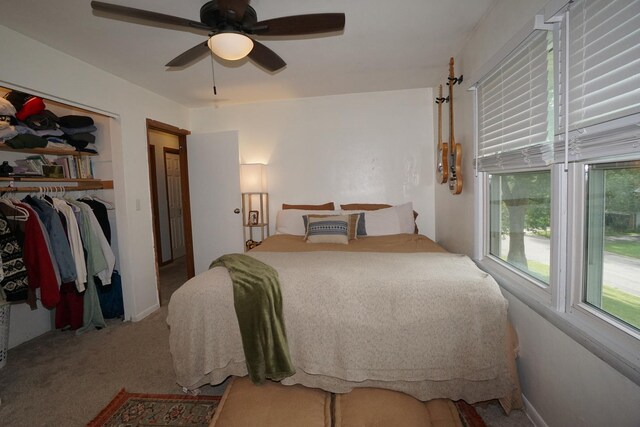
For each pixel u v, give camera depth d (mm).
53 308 2709
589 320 1198
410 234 3162
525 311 1584
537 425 1483
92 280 2650
